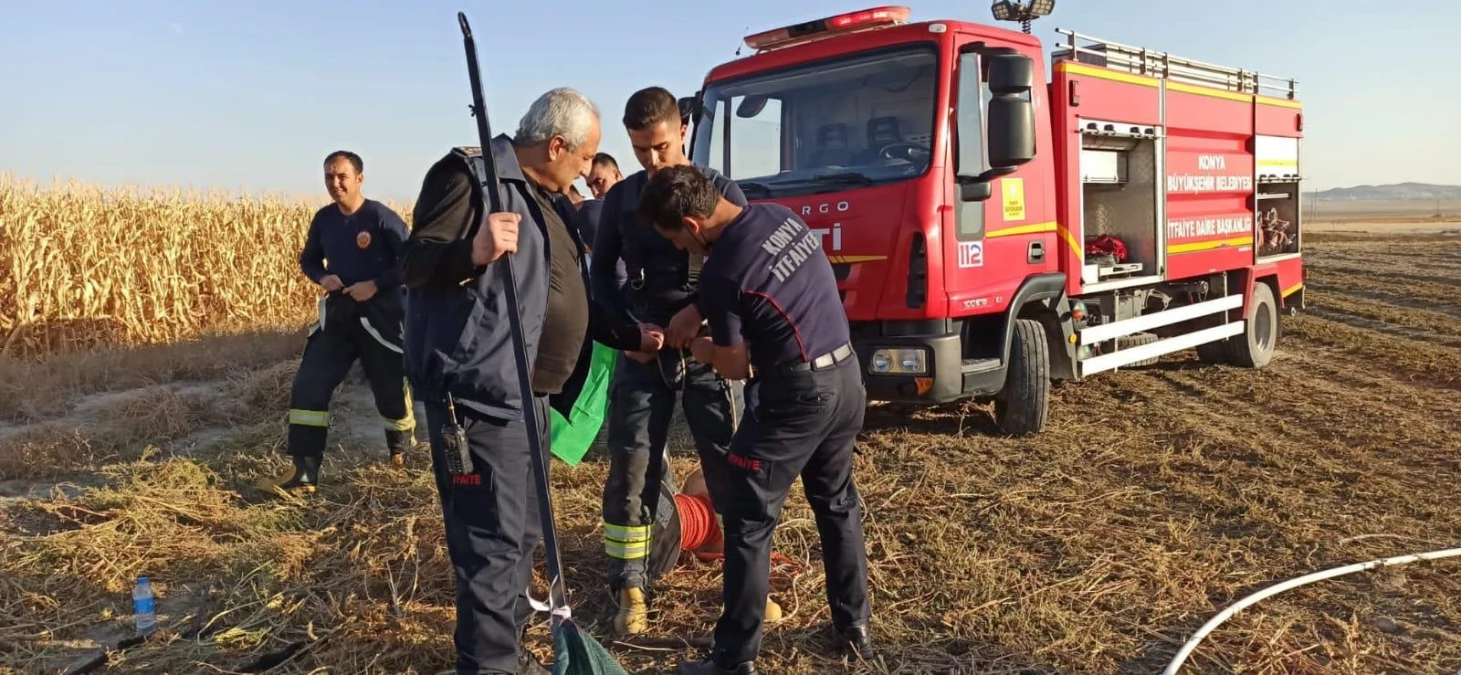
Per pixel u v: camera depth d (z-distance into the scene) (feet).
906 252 19.39
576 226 11.57
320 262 18.90
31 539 15.20
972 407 25.90
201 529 16.28
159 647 12.02
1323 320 47.39
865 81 20.52
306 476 17.94
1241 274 32.07
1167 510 17.62
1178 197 27.35
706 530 14.28
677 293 12.98
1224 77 30.27
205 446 21.62
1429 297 55.01
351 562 14.55
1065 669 11.64
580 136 10.51
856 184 20.04
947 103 19.48
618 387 12.92
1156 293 28.04
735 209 10.70
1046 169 22.26
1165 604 13.41
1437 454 21.20
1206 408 26.50
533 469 9.85
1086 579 14.25
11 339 33.94
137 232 38.81
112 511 16.53
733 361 10.67
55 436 21.22
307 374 18.13
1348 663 11.75
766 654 12.03
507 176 10.02
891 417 25.03
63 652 11.99
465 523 10.21
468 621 10.14
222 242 43.06
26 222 34.81
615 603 13.26
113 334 37.14
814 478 11.51
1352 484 19.02
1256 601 13.44
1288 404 26.73
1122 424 24.38
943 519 16.84
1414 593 13.78
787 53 21.81
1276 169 33.37
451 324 9.95
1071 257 22.94
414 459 20.16
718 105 22.85
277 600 13.16
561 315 10.93
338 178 17.97
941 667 11.71
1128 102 24.84
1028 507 17.58
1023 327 22.58
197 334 40.40
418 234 9.82
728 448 12.98
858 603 11.80
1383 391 28.63
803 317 10.48
